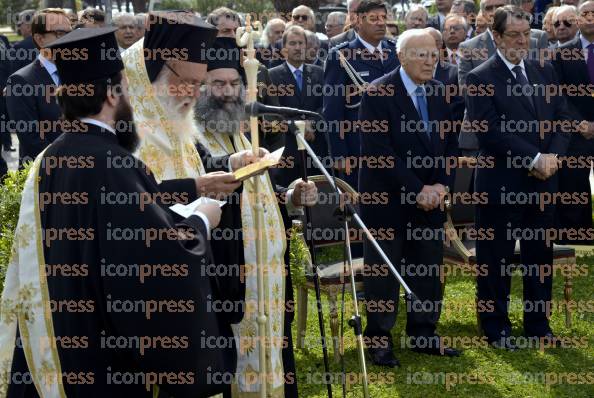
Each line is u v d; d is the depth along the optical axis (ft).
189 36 27.20
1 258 32.35
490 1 58.65
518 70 44.68
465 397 39.50
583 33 58.85
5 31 134.72
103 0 74.90
